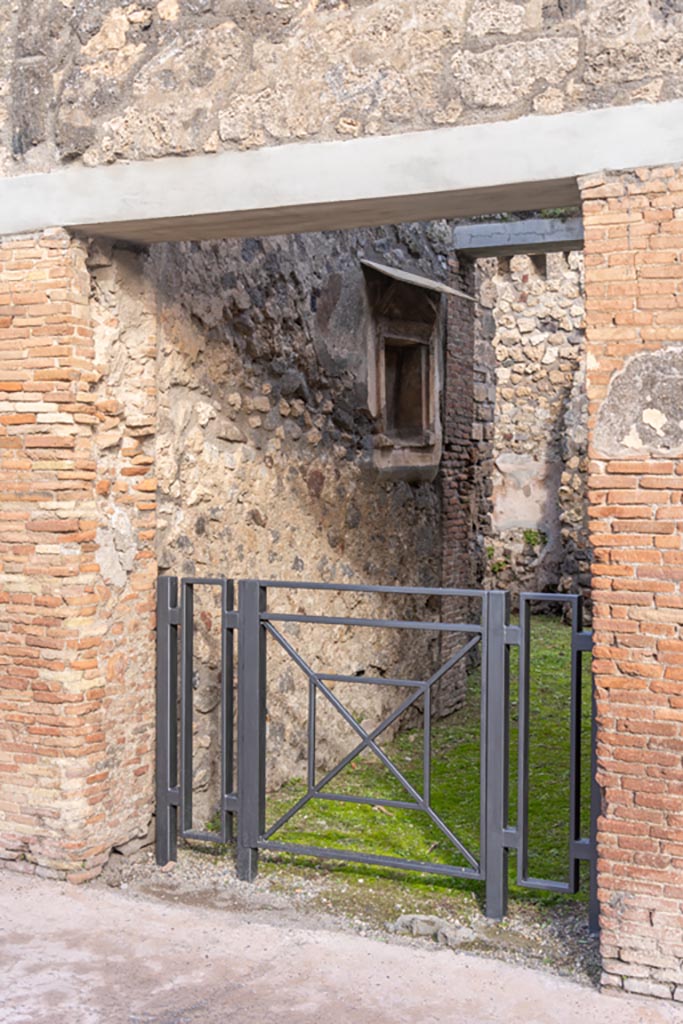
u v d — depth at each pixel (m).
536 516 14.18
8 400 4.89
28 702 4.92
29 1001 3.75
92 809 4.93
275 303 6.32
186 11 4.56
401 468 7.71
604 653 3.89
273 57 4.41
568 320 13.98
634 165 3.82
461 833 5.77
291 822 5.88
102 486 5.00
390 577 7.79
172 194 4.59
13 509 4.91
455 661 4.62
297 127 4.37
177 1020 3.63
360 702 7.39
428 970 4.05
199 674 5.69
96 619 4.95
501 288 14.23
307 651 6.74
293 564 6.57
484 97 4.06
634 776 3.87
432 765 7.22
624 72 3.84
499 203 4.39
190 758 5.21
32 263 4.84
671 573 3.80
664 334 3.80
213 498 5.80
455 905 4.73
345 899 4.79
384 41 4.23
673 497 3.79
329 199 4.34
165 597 5.23
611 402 3.87
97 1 4.73
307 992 3.85
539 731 8.12
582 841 4.41
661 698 3.83
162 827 5.16
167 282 5.38
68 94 4.75
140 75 4.64
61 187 4.78
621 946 3.88
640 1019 3.69
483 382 10.29
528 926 4.49
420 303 7.65
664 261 3.79
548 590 14.16
